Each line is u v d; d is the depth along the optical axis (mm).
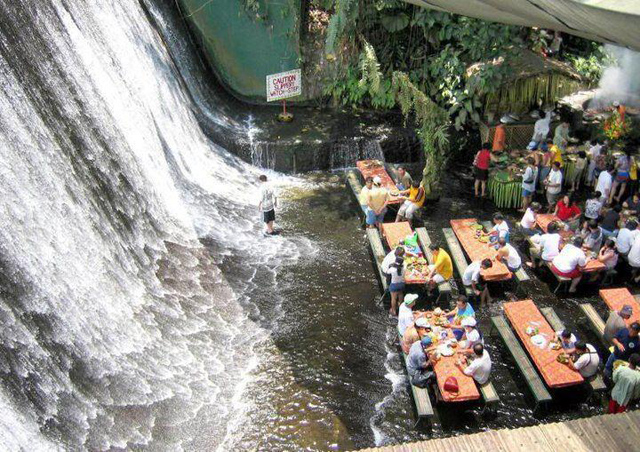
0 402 8070
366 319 13023
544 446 8594
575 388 11617
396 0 18281
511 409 11266
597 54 19734
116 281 11336
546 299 13742
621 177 16281
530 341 11781
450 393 10758
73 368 9422
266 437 10391
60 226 10500
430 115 16062
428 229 15898
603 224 14531
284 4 18438
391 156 18438
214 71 19578
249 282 13648
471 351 11352
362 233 15594
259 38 18969
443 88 18641
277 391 11234
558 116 18281
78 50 12930
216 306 12781
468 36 17734
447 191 17406
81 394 9250
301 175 17953
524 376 11336
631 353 11250
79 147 11859
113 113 13367
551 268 13797
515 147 18094
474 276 13211
